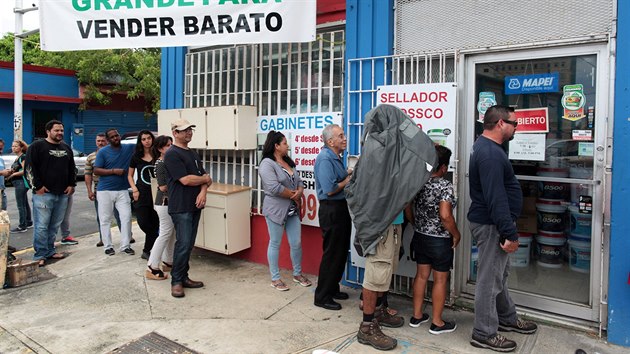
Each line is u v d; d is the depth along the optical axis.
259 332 3.80
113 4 5.07
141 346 3.58
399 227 3.69
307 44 5.08
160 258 5.08
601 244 3.52
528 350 3.40
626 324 3.40
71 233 7.70
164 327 3.91
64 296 4.63
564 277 3.88
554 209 3.89
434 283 3.69
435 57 4.26
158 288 4.82
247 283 4.94
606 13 3.46
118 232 7.55
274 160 4.60
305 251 5.18
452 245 3.66
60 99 18.30
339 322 3.97
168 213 4.66
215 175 6.01
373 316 3.58
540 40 3.73
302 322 3.98
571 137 3.72
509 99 3.97
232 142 5.34
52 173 5.70
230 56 5.79
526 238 4.05
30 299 4.57
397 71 4.42
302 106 5.16
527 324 3.67
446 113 4.04
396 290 4.51
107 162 6.02
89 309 4.31
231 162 5.82
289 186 4.66
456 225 3.82
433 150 3.43
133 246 6.62
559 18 3.65
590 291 3.67
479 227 3.40
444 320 3.93
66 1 5.17
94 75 18.30
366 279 3.54
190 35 4.93
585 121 3.64
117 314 4.19
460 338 3.63
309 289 4.74
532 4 3.76
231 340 3.66
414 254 3.93
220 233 5.38
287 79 5.27
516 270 4.12
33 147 5.59
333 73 4.91
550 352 3.37
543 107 3.83
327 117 4.81
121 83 19.34
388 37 4.44
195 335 3.75
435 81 4.34
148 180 5.74
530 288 4.05
